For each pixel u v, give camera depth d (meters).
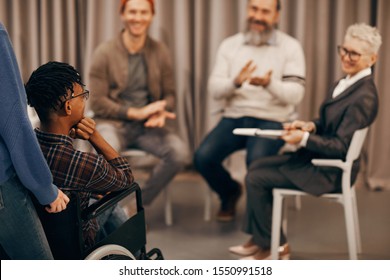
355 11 3.82
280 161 2.70
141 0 3.23
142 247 1.93
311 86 3.94
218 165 3.27
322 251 2.87
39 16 3.97
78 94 1.64
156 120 3.24
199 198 3.75
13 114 1.39
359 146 2.50
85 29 4.00
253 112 3.27
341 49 2.54
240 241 3.02
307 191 2.53
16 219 1.49
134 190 1.81
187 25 3.95
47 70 1.61
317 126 2.66
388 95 3.77
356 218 2.81
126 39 3.31
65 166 1.61
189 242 3.00
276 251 2.62
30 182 1.43
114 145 3.16
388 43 3.73
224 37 3.93
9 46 1.40
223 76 3.34
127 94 3.37
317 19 3.84
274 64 3.26
